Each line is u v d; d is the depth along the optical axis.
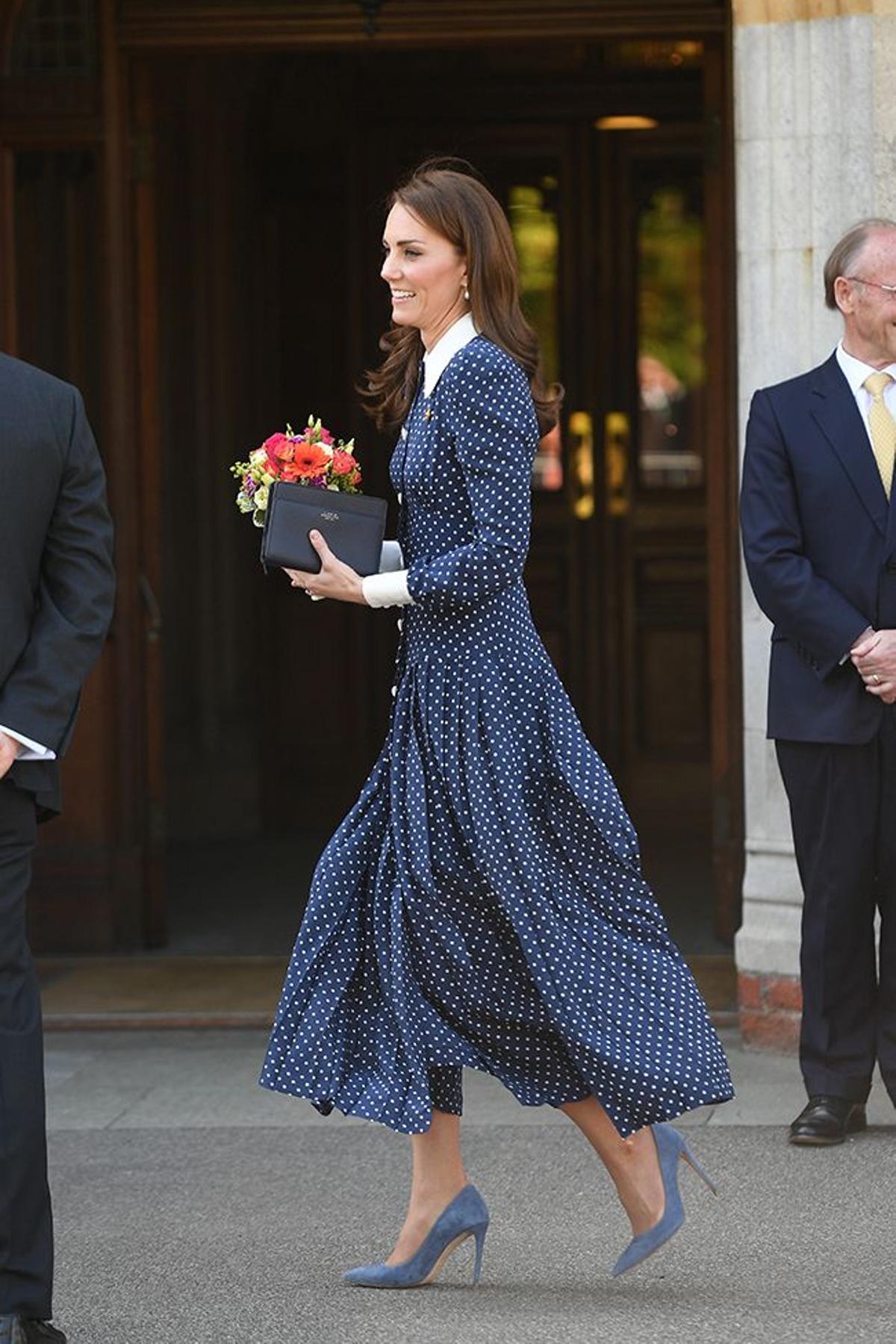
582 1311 14.67
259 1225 17.00
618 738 36.09
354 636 36.44
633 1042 14.38
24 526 13.47
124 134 26.88
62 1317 14.88
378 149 35.66
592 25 25.62
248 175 36.16
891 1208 16.88
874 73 20.81
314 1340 14.27
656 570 35.97
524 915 14.45
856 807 18.59
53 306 27.20
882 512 18.42
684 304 35.62
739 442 21.88
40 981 26.02
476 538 14.44
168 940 28.27
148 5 26.36
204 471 36.25
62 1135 19.95
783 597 18.44
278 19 26.00
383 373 15.56
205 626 36.38
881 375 18.56
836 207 21.11
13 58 26.88
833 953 18.73
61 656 13.48
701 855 34.16
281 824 36.91
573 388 35.81
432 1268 15.23
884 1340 13.96
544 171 35.62
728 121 25.66
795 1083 20.70
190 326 36.06
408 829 14.73
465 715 14.66
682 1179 17.72
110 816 27.50
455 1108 15.06
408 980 14.66
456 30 25.62
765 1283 15.20
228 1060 22.75
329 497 14.74
